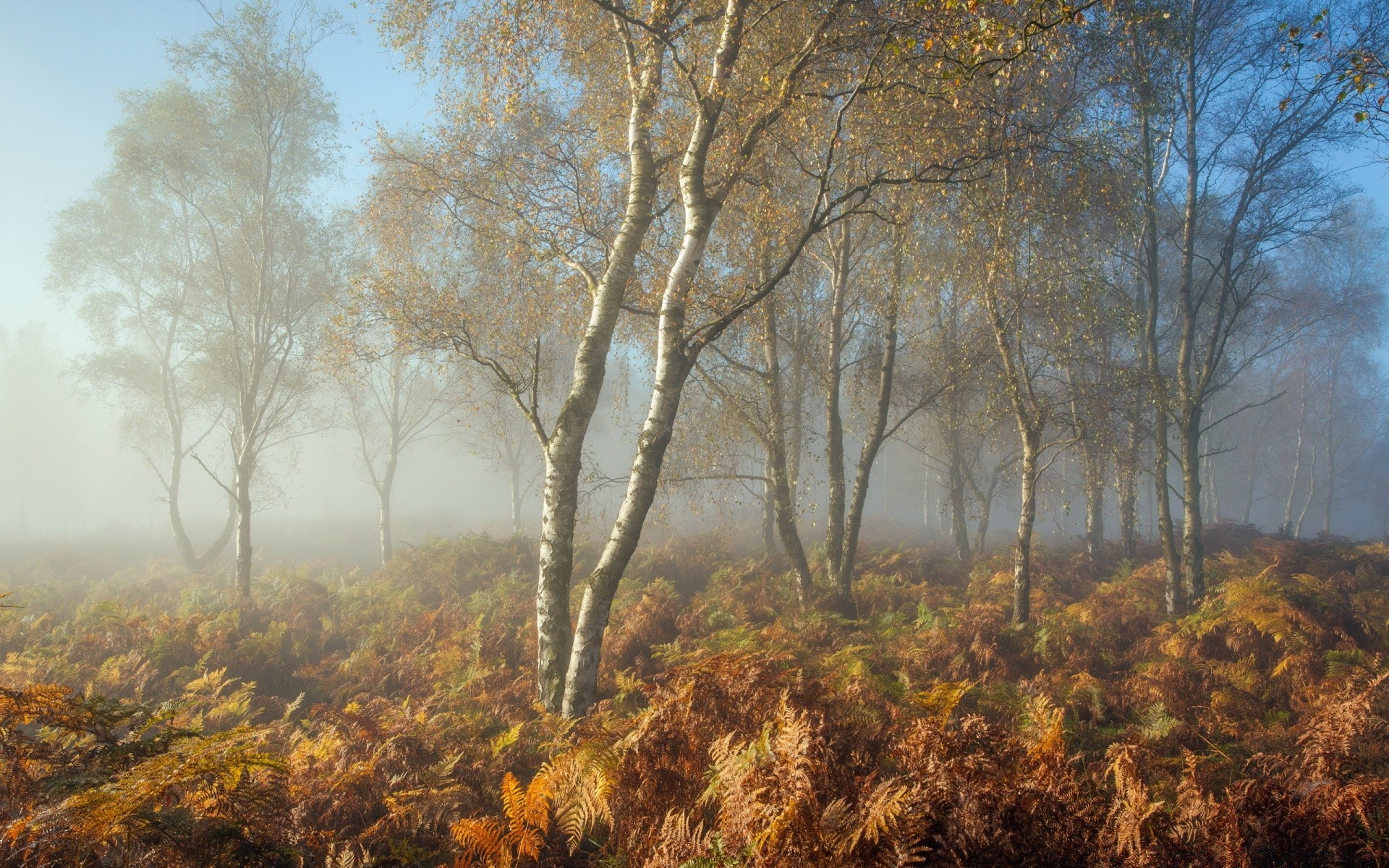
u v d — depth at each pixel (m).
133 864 2.88
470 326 10.55
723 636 9.05
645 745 3.76
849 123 10.44
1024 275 12.54
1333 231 14.72
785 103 7.89
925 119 9.61
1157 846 2.88
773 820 2.61
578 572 15.57
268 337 19.84
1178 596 12.44
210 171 20.48
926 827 2.47
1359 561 13.72
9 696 3.42
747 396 15.33
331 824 4.26
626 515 7.16
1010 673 8.39
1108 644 9.74
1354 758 4.12
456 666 8.94
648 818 3.50
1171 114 13.77
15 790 3.22
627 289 10.95
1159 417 13.54
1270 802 3.27
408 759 4.89
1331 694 6.84
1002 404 14.67
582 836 3.54
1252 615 8.65
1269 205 13.74
